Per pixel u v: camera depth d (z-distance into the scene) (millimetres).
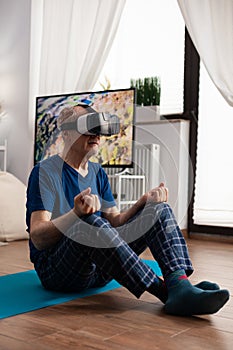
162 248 1612
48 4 4391
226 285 2141
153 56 4195
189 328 1448
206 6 3648
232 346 1301
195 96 3986
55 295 1806
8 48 4816
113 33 4027
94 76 4086
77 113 1484
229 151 3783
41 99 4207
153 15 4195
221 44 3570
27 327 1425
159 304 1721
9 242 3414
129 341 1313
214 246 3482
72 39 4230
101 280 1888
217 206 3834
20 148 4703
